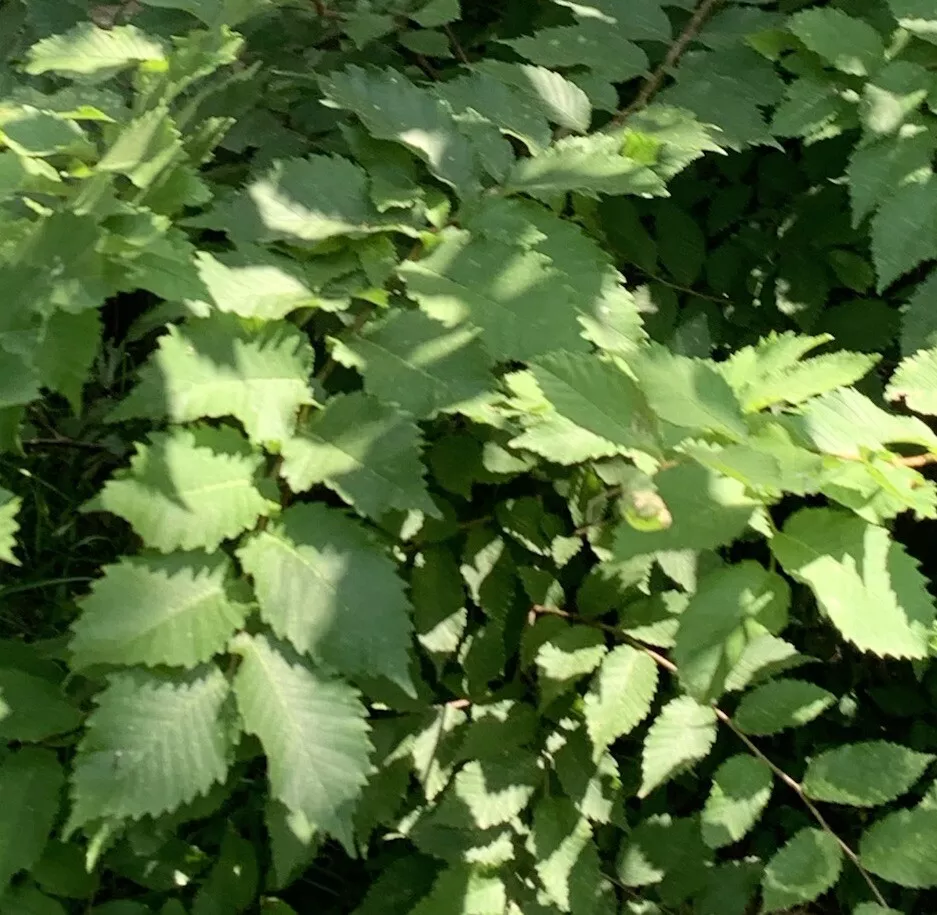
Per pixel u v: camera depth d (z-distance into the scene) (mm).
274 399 523
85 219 500
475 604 713
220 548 520
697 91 686
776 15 718
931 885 607
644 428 497
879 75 645
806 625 823
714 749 791
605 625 686
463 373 538
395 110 608
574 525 702
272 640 503
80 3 767
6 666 579
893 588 489
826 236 771
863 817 789
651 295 780
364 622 496
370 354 544
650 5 719
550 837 673
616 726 647
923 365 568
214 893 663
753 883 720
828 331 764
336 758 488
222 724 492
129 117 619
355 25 716
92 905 653
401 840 735
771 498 488
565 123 663
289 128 725
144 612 486
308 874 772
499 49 810
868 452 509
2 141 560
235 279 546
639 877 716
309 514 513
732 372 538
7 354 487
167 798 476
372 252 576
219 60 588
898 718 843
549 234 589
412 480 521
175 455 498
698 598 511
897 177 639
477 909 655
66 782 570
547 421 536
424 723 685
